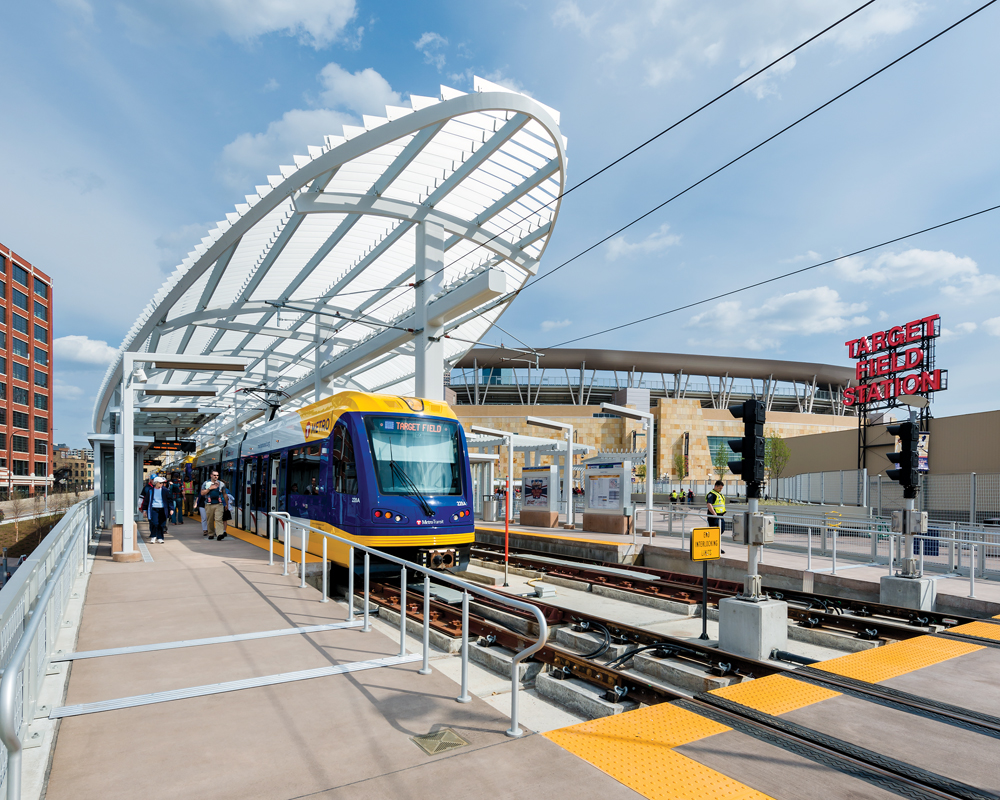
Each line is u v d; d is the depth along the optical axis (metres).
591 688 5.89
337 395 11.86
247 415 27.02
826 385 85.81
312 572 10.15
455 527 10.98
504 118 14.06
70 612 7.52
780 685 5.26
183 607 7.81
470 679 6.21
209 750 3.94
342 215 16.97
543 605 9.54
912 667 5.82
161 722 4.37
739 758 3.82
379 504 10.38
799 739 4.14
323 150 13.84
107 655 5.85
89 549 14.76
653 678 7.30
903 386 31.89
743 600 6.89
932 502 21.03
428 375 16.98
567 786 3.47
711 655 7.02
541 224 17.81
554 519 22.98
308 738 4.12
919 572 10.30
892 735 4.25
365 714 4.52
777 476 44.50
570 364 77.44
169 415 23.11
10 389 71.00
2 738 2.60
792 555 15.88
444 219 17.42
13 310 72.50
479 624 7.52
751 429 7.01
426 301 17.14
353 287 21.97
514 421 66.25
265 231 16.84
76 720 4.40
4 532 55.03
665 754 3.86
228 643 6.29
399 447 10.97
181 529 19.06
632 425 67.75
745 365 79.38
